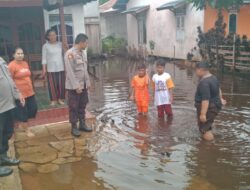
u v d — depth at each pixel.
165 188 4.13
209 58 15.45
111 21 28.45
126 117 7.18
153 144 5.57
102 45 23.83
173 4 17.53
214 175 4.46
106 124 6.69
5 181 4.22
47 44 7.12
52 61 7.11
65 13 12.39
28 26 9.82
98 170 4.65
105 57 22.23
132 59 21.72
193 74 13.66
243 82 11.65
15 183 4.17
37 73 9.83
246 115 7.14
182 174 4.50
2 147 4.66
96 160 4.98
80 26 12.70
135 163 4.86
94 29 21.84
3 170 4.39
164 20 19.95
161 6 19.23
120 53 24.70
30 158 5.07
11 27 9.59
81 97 6.09
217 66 14.59
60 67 7.21
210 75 5.65
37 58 9.98
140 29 23.42
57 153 5.25
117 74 14.61
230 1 12.66
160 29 20.58
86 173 4.57
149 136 5.94
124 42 25.30
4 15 9.48
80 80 5.94
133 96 7.49
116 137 5.92
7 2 7.32
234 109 7.68
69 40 12.69
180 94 9.60
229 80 12.17
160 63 6.86
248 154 5.09
